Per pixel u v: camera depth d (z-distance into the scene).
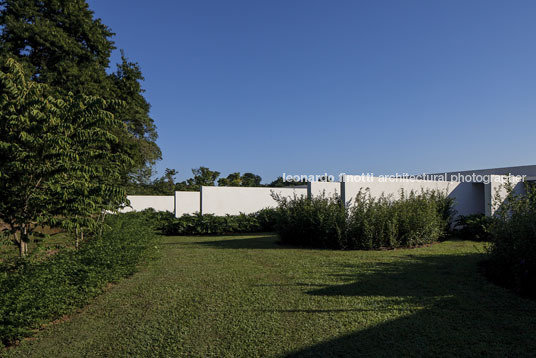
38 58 13.61
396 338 3.01
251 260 6.86
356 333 3.14
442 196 10.36
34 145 4.60
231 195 15.15
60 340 3.20
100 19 16.34
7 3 13.23
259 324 3.40
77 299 3.87
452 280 4.82
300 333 3.17
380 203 9.04
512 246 4.57
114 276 4.83
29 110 4.66
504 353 2.71
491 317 3.43
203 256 7.49
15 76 4.83
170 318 3.64
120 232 7.51
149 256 6.88
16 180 4.83
